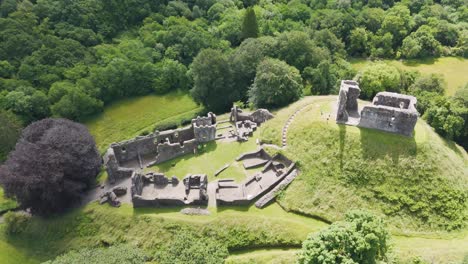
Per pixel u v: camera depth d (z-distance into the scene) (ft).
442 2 432.66
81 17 353.51
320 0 421.18
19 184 203.51
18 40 315.99
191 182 215.92
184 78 331.36
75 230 207.92
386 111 204.03
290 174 212.64
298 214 196.44
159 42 359.05
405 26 380.99
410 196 193.36
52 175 203.00
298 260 141.38
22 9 345.51
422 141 204.03
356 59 372.17
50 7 351.67
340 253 135.95
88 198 221.05
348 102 228.43
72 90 291.99
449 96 281.95
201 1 414.00
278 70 272.31
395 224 186.91
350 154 206.69
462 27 384.68
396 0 435.94
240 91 303.07
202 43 352.69
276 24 381.81
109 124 298.15
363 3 426.92
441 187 194.49
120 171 228.43
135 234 197.36
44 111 287.69
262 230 186.70
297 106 256.11
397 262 159.94
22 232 218.18
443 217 187.93
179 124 294.66
